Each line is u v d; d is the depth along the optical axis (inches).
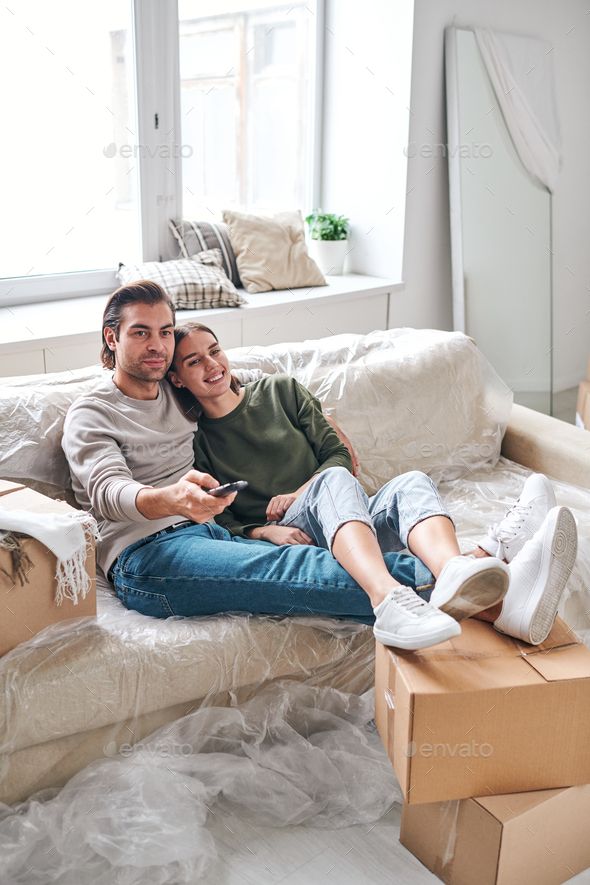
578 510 82.7
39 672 57.2
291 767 63.7
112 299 71.8
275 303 125.6
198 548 66.5
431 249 151.0
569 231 171.9
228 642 62.8
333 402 86.5
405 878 58.2
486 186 149.9
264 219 137.1
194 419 76.7
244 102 138.8
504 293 157.2
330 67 147.2
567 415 166.7
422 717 52.4
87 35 115.5
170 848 57.0
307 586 63.8
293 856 59.8
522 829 53.7
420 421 90.1
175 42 123.7
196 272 122.1
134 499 64.7
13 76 110.8
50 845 57.2
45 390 74.3
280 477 76.9
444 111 144.5
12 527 58.1
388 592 59.0
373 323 143.7
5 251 116.1
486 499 85.9
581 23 161.2
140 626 63.2
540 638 57.2
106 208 124.1
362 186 148.5
